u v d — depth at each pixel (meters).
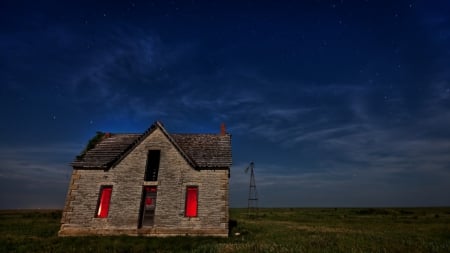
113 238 14.53
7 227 20.64
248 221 33.38
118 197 16.81
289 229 21.81
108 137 21.52
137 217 16.34
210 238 15.07
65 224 16.14
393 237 16.30
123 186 17.09
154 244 12.87
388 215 56.16
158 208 16.53
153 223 17.75
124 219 16.28
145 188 17.69
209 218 16.34
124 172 17.44
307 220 38.75
